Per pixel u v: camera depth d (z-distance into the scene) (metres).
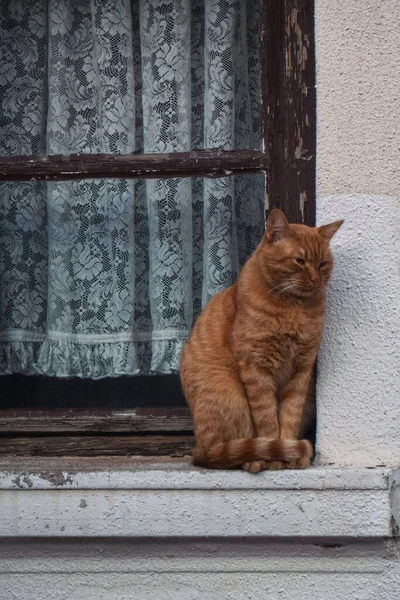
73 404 3.89
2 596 3.51
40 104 3.96
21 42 3.98
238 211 3.83
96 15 3.94
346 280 3.50
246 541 3.41
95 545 3.47
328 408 3.49
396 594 3.36
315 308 3.50
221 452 3.38
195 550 3.44
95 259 3.91
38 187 3.93
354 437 3.46
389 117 3.48
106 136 3.91
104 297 3.90
